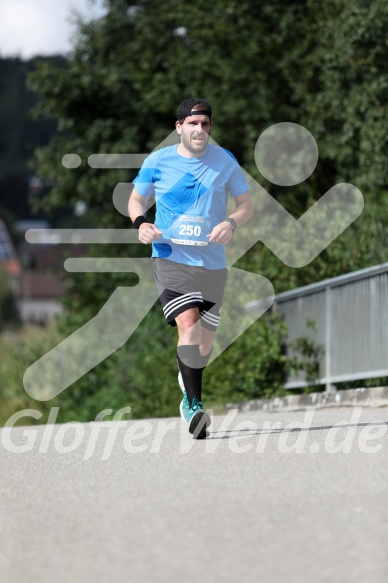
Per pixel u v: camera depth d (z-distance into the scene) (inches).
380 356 1111.0
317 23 1899.6
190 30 2066.9
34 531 500.1
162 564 423.2
